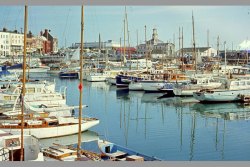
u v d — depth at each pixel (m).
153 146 26.50
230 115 39.50
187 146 26.50
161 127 33.09
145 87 59.44
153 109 43.38
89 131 30.59
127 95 56.72
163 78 61.22
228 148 26.09
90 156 19.20
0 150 17.89
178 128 32.62
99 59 108.19
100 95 56.81
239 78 54.31
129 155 20.36
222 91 46.62
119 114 39.78
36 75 95.31
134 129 32.03
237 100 47.34
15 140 19.12
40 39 145.25
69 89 64.94
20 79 52.00
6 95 36.97
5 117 27.69
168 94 56.59
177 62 97.25
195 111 41.94
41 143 26.00
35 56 122.00
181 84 55.03
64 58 115.56
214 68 77.12
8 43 132.12
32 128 26.47
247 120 36.59
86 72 81.94
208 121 36.12
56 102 38.41
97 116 38.44
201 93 46.81
